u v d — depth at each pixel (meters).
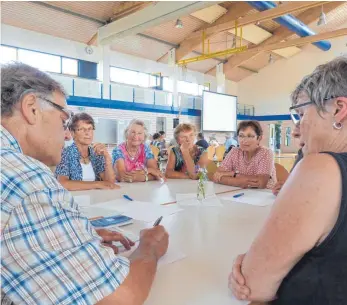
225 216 1.32
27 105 0.62
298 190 0.60
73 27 9.09
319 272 0.60
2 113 0.62
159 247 0.84
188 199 1.67
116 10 8.98
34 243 0.50
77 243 0.54
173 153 2.89
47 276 0.49
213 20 10.26
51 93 0.66
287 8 7.49
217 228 1.14
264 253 0.62
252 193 1.89
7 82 0.61
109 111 9.96
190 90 13.38
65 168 2.19
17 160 0.54
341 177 0.58
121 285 0.56
